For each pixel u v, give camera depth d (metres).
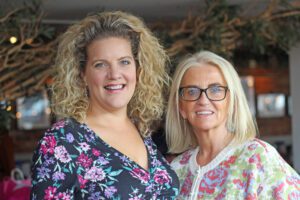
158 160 2.10
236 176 2.08
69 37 1.98
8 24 3.75
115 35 1.97
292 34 4.70
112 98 1.96
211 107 2.20
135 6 4.17
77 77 1.99
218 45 4.34
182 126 2.40
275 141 8.14
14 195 3.53
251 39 4.59
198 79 2.21
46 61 4.05
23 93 4.08
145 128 2.20
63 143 1.83
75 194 1.82
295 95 5.07
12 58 3.90
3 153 5.01
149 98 2.18
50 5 3.94
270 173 2.02
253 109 8.38
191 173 2.26
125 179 1.86
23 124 7.07
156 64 2.17
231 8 4.41
